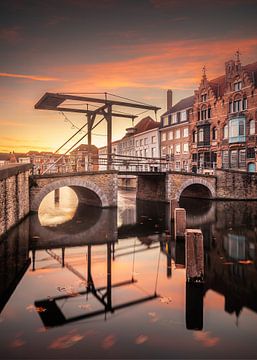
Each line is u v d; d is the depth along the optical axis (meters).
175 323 4.81
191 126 35.41
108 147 20.34
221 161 31.11
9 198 11.36
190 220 16.08
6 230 11.02
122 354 3.96
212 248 10.16
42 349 4.05
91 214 17.97
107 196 19.00
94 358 3.87
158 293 6.09
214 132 32.50
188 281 6.39
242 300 5.75
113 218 16.83
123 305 5.46
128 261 8.54
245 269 7.77
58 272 7.48
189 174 23.69
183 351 4.04
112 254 9.38
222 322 4.88
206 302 5.66
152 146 43.69
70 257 9.02
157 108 21.05
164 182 23.34
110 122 20.16
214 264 8.27
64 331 4.54
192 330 4.59
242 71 28.75
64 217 17.25
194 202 24.67
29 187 16.00
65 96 18.47
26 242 10.75
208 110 33.28
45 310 5.23
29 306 5.39
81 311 5.20
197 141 34.22
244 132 28.45
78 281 6.79
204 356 3.94
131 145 50.91
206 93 33.34
